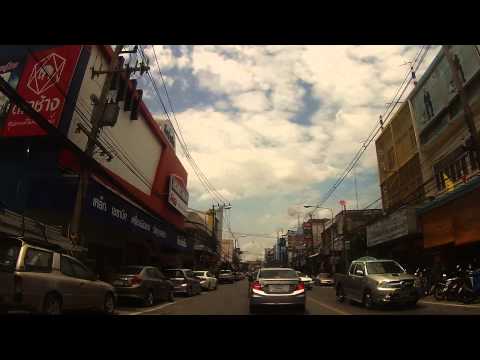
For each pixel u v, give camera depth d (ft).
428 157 83.61
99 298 37.17
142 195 87.30
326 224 202.59
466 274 51.49
